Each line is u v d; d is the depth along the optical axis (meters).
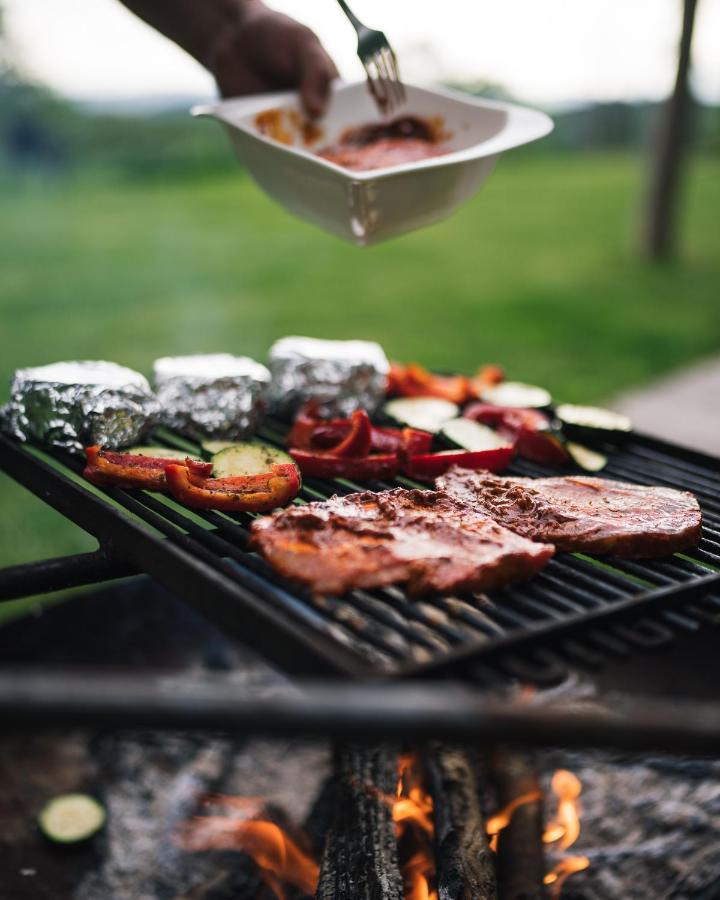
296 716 0.75
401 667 0.95
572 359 5.70
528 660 1.06
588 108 16.72
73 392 1.68
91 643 2.24
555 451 1.82
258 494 1.46
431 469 1.68
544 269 8.66
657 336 6.38
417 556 1.19
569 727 0.75
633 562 1.35
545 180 14.13
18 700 0.73
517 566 1.21
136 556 1.30
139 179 12.64
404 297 7.44
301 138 1.95
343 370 2.00
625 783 1.91
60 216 10.63
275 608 1.10
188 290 7.44
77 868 1.79
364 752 1.64
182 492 1.46
